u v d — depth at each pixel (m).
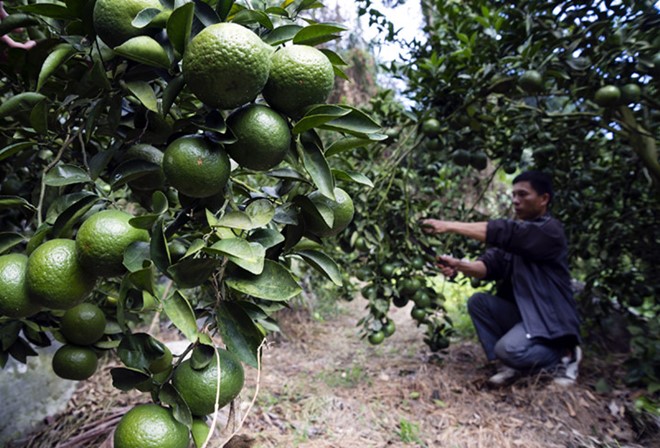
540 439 2.43
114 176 1.02
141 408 0.92
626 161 3.49
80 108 1.19
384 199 2.77
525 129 3.44
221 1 0.91
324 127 0.97
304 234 1.14
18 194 1.65
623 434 2.45
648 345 2.94
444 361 3.59
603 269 3.76
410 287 2.83
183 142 0.88
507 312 3.46
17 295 0.90
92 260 0.85
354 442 2.38
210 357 0.93
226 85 0.81
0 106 1.08
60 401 2.53
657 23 2.25
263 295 0.89
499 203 6.37
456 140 2.97
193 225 1.18
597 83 2.47
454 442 2.41
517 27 2.58
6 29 1.08
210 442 2.03
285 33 1.02
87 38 1.03
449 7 2.92
